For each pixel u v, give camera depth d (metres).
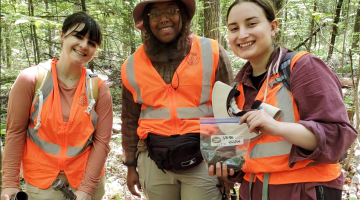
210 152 1.29
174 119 1.77
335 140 1.04
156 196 1.94
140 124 1.91
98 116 1.78
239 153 1.27
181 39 1.80
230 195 1.86
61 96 1.68
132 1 5.62
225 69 1.91
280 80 1.21
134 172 2.11
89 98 1.71
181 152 1.69
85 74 1.76
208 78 1.82
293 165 1.14
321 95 1.07
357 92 3.25
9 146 1.62
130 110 2.05
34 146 1.66
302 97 1.12
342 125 1.06
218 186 1.85
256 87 1.39
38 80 1.64
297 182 1.17
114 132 4.90
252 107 1.25
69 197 1.55
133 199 2.92
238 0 1.29
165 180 1.89
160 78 1.81
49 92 1.64
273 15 1.29
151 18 1.78
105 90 1.80
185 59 1.81
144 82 1.83
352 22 8.14
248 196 1.36
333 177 1.14
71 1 5.25
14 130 1.63
